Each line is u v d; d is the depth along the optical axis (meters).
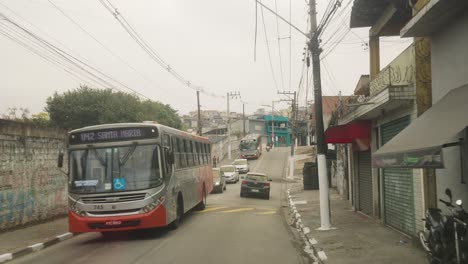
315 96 13.85
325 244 10.87
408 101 11.01
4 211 14.27
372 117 14.64
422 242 8.12
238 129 100.06
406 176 11.65
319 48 13.84
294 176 46.50
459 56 8.34
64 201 18.78
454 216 6.92
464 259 6.59
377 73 15.42
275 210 21.30
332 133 16.36
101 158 12.50
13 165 14.90
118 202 12.16
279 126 106.88
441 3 7.80
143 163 12.49
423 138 7.09
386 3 13.75
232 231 13.80
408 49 11.18
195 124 108.56
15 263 10.17
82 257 10.32
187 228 14.52
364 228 13.12
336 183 29.91
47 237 13.09
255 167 57.34
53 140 17.83
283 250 10.70
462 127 6.27
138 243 11.88
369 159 16.17
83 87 51.81
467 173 7.84
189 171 17.14
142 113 51.16
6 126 14.52
